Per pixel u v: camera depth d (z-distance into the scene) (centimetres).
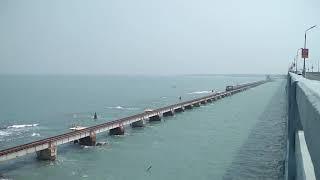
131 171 4600
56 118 10400
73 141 6200
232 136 6900
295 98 790
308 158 395
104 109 12850
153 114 8912
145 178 4300
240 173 4362
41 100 16612
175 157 5319
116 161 5103
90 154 5491
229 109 11794
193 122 8938
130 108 13175
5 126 8825
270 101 14250
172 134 7262
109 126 6762
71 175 4422
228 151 5600
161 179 4256
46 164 4875
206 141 6481
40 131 8075
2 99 16975
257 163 4778
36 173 4462
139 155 5447
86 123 9388
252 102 14050
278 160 4866
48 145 5038
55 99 17150
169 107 10106
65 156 5334
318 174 284
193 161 5059
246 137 6738
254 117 9675
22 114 11394
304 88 502
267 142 6162
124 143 6331
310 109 346
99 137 6869
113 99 17175
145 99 17175
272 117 9538
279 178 4041
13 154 4497
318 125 289
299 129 676
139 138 6812
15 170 4581
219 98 15612
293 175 824
